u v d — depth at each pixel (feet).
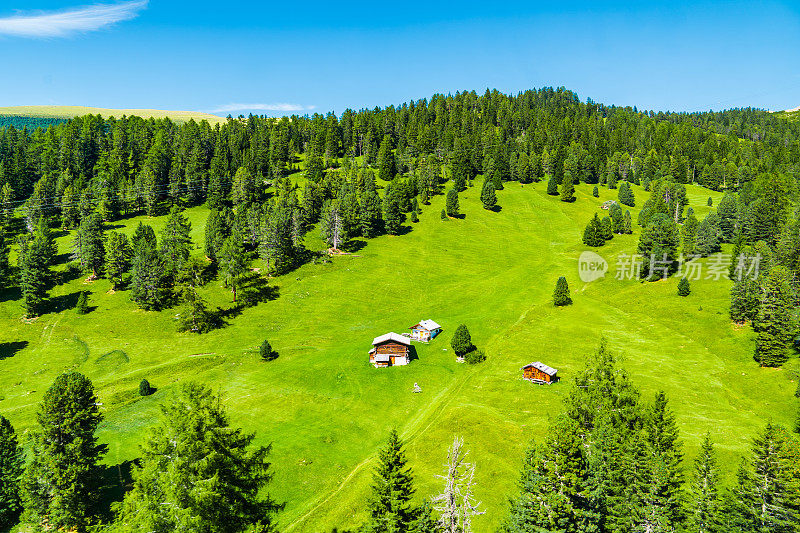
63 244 520.42
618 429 178.29
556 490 132.46
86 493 186.60
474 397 270.46
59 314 397.60
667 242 428.97
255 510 95.71
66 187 618.44
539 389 272.51
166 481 83.66
